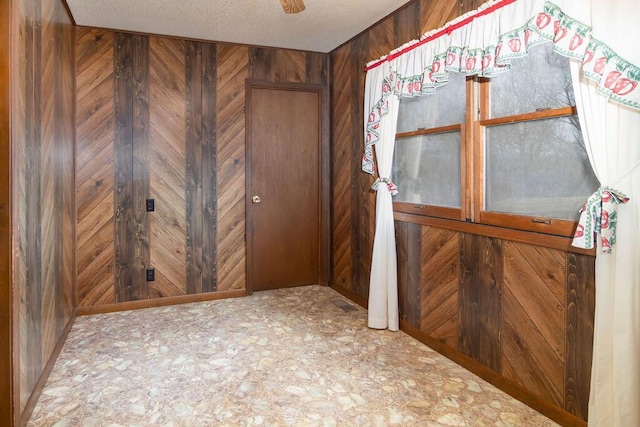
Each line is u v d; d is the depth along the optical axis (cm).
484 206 257
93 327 343
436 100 296
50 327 263
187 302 412
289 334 327
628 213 174
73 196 361
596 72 178
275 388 244
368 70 359
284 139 451
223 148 421
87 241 378
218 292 425
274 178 450
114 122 381
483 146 256
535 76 221
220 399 232
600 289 182
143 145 392
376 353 293
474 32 242
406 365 274
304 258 466
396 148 345
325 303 408
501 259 242
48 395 235
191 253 414
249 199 433
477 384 250
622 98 172
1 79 183
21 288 199
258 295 436
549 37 199
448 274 285
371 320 338
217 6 325
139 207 394
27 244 211
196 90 408
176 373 262
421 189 314
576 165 202
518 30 216
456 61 257
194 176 411
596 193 183
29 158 215
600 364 183
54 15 278
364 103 370
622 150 175
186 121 406
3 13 182
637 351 175
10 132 184
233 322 355
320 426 207
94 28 371
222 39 406
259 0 315
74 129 364
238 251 433
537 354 221
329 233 466
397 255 338
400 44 327
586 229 183
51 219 268
